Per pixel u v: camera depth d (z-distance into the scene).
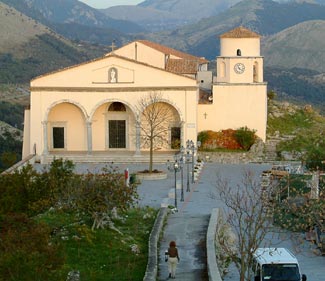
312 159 69.25
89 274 31.70
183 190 58.84
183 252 36.84
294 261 34.56
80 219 40.34
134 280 31.36
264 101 78.56
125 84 75.25
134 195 43.94
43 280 23.98
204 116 78.81
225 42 79.25
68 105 77.62
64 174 44.59
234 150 77.06
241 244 34.03
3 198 41.75
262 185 51.88
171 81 75.00
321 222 44.00
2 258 23.58
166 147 76.88
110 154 75.81
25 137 79.06
